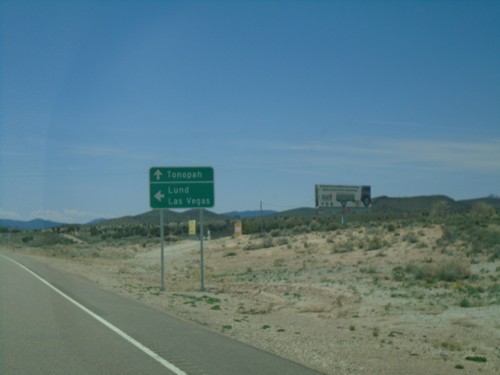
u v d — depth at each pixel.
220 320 18.12
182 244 78.19
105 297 23.83
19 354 12.02
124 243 101.25
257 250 54.94
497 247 35.31
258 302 23.94
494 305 19.67
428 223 52.66
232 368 10.78
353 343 14.19
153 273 45.03
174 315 18.69
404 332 16.12
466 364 11.82
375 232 51.97
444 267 28.41
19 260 54.59
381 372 10.91
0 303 21.16
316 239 54.69
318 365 11.37
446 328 16.41
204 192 28.27
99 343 13.27
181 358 11.64
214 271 44.22
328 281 30.30
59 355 11.90
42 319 17.14
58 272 39.56
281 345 13.57
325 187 84.69
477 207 57.62
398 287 26.06
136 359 11.52
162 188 27.81
